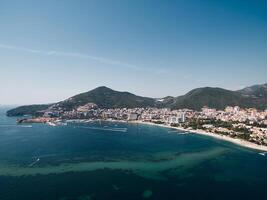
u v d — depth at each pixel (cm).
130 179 14650
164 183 14138
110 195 12181
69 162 18338
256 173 16375
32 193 12300
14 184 13550
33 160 18750
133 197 12000
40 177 14750
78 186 13325
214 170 16988
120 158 19962
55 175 15162
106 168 16912
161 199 11862
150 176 15362
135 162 18738
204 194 12631
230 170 17050
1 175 15075
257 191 13150
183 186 13700
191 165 18262
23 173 15512
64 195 12100
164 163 18638
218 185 13975
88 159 19388
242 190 13262
